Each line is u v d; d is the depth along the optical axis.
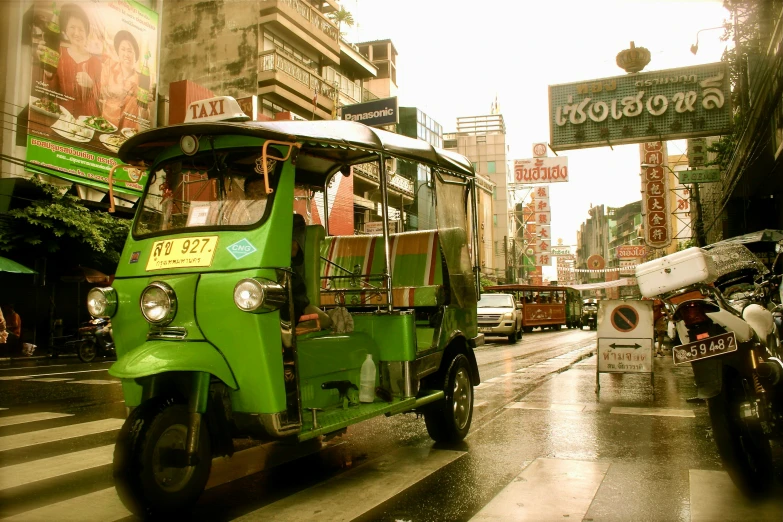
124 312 3.77
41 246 15.89
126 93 18.14
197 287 3.50
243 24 24.08
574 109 17.42
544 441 5.39
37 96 15.70
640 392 8.37
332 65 29.11
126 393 3.71
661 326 14.36
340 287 6.22
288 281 3.63
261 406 3.38
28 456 4.92
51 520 3.44
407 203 6.14
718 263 5.70
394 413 4.46
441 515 3.45
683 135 16.53
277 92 23.27
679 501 3.67
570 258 75.19
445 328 5.42
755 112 12.65
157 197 4.17
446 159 5.84
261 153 3.85
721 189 20.48
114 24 17.89
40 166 14.91
